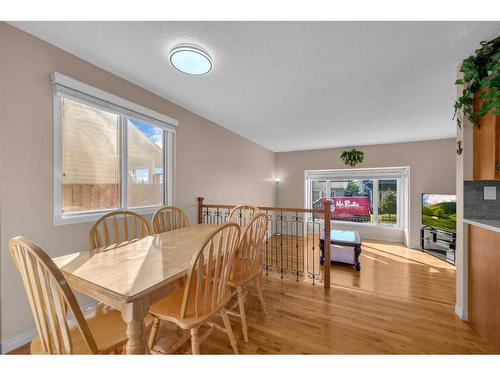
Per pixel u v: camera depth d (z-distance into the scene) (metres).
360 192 5.32
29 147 1.48
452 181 4.19
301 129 3.69
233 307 1.77
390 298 2.17
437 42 1.49
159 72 1.97
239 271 1.54
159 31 1.44
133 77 2.06
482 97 1.46
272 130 3.77
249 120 3.25
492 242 1.48
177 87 2.24
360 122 3.27
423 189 4.39
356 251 3.14
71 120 1.77
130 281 0.97
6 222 1.39
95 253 1.35
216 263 1.20
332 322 1.76
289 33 1.43
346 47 1.56
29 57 1.47
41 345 0.92
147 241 1.65
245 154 4.35
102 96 1.86
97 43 1.58
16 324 1.44
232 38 1.49
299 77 1.99
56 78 1.57
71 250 1.72
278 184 5.93
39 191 1.54
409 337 1.58
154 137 2.51
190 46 1.54
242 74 1.96
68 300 0.79
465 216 1.76
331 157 5.31
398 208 4.87
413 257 3.73
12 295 1.42
